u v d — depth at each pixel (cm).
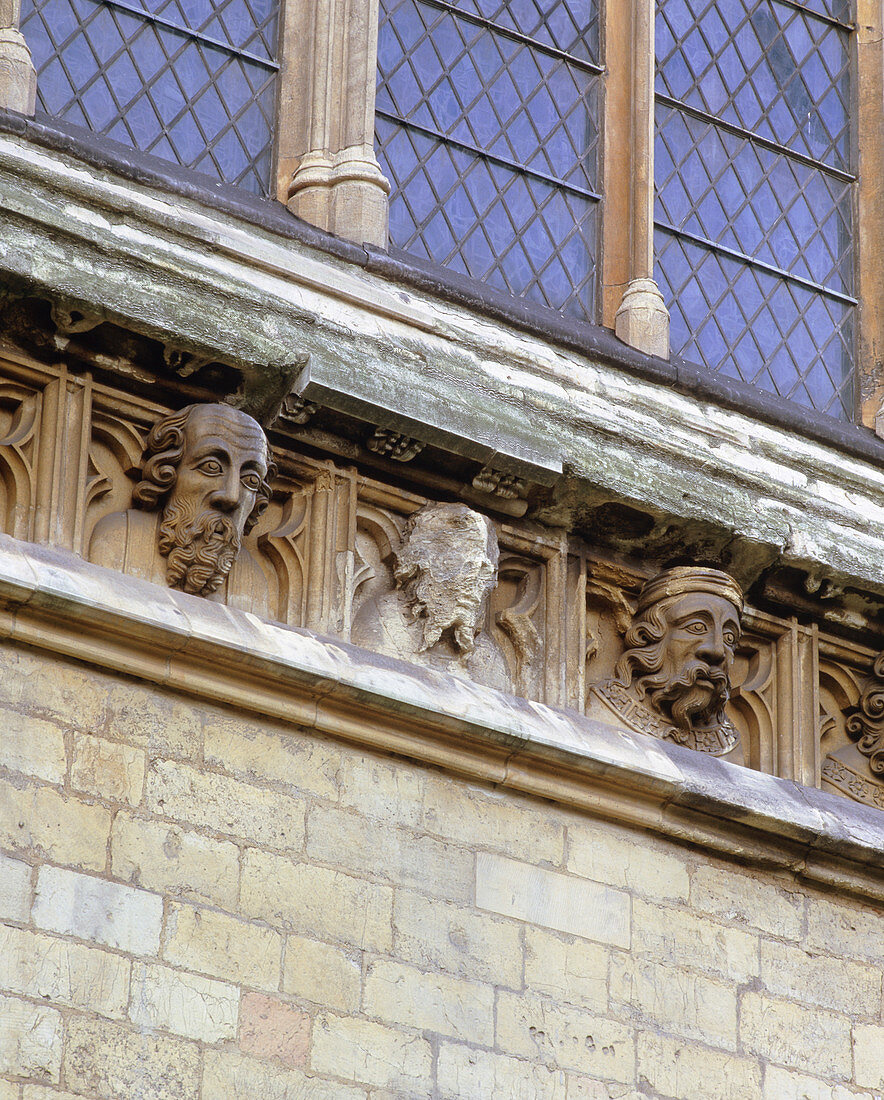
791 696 2727
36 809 2231
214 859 2298
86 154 2452
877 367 2969
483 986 2389
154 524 2425
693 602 2639
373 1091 2292
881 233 3028
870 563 2738
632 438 2644
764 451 2761
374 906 2364
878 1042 2597
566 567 2631
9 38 2506
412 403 2506
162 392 2458
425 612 2517
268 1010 2272
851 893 2655
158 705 2325
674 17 2991
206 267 2458
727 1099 2477
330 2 2723
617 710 2609
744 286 2927
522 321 2662
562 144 2858
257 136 2683
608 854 2517
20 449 2372
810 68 3081
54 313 2372
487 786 2475
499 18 2869
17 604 2266
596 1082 2408
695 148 2947
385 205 2658
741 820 2577
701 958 2528
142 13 2645
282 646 2378
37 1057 2150
